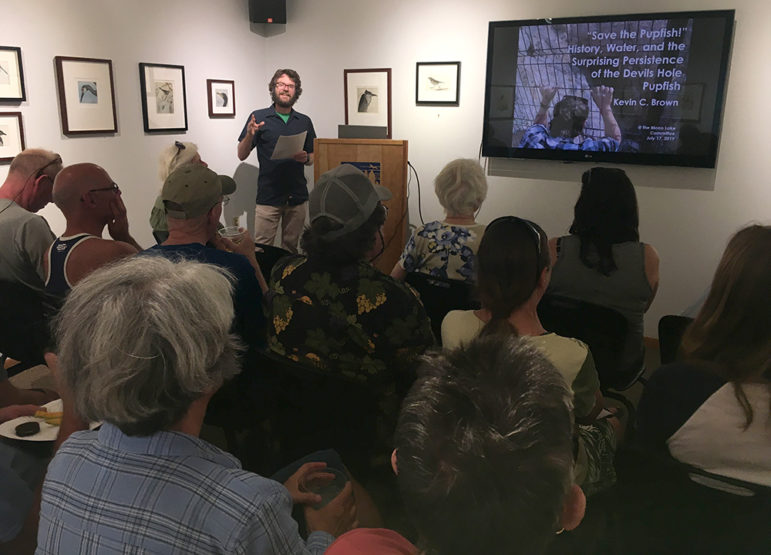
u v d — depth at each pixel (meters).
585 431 1.33
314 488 1.24
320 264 1.50
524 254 1.29
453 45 4.21
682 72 3.45
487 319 1.40
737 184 3.49
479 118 4.24
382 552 0.67
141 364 0.78
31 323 2.44
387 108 4.58
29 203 2.52
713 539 1.08
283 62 4.95
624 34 3.55
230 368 0.89
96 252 1.98
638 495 1.15
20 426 1.40
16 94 3.24
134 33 3.88
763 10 3.23
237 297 1.78
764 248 1.05
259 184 4.68
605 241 2.19
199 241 1.83
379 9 4.44
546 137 3.95
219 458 0.84
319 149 4.22
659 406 1.14
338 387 1.47
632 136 3.67
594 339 2.01
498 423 0.56
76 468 0.82
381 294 1.48
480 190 2.32
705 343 1.10
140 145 4.04
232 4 4.59
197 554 0.75
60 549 0.80
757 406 1.01
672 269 3.79
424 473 0.55
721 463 1.07
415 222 4.68
